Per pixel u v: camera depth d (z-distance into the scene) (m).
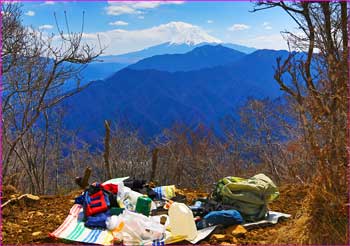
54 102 9.51
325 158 4.30
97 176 13.64
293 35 6.50
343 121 4.30
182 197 6.36
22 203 6.23
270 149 12.02
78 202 5.89
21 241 4.86
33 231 5.21
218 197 5.70
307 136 5.39
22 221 5.59
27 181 11.39
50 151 12.52
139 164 13.89
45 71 9.24
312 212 4.32
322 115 4.37
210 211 5.41
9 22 8.46
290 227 4.68
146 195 6.17
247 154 13.98
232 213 5.10
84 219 5.37
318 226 4.25
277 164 11.36
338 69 4.39
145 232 4.83
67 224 5.27
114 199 5.70
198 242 4.71
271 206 5.98
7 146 9.63
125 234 4.79
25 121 9.53
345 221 4.19
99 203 5.52
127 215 5.14
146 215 5.48
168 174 14.60
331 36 6.11
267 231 5.02
